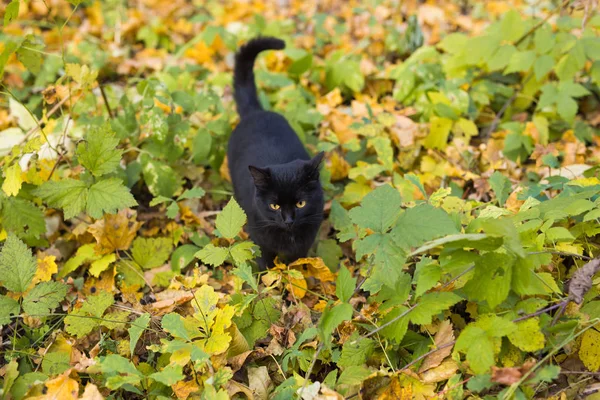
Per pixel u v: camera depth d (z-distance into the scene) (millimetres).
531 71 1879
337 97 1928
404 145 1792
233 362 1427
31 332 1508
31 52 1610
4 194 1564
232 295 1514
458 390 1357
